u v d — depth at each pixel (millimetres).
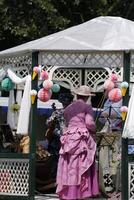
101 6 23594
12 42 23094
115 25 14117
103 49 12836
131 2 23734
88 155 12055
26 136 13977
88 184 12008
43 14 21984
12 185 13469
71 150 12000
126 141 12570
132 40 13430
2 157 13484
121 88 12594
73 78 13977
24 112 12906
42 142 15711
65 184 12008
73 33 13961
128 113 12398
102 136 13703
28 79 13055
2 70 14297
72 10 23250
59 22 21859
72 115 12250
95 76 13906
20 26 21812
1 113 18828
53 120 14508
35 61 13172
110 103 14461
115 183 13789
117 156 13719
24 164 13297
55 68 13266
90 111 12312
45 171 14156
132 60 12938
